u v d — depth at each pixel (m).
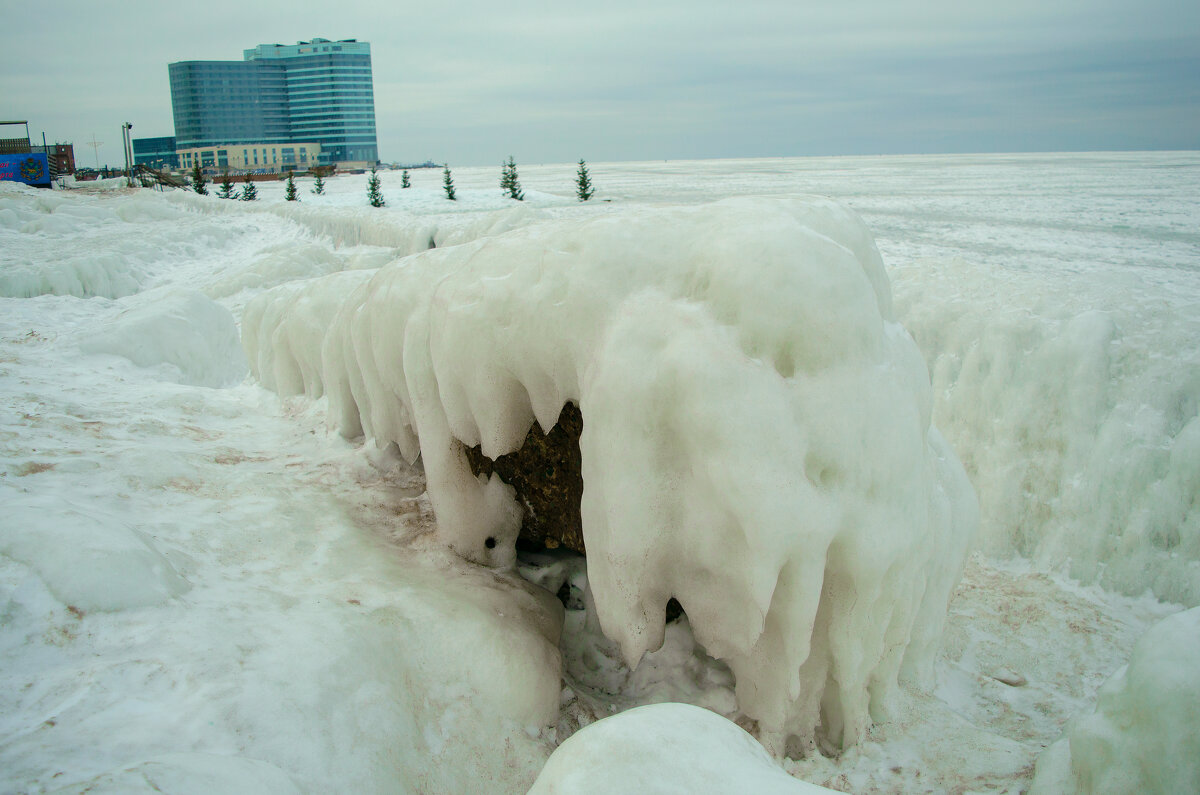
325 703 2.61
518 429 3.62
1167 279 12.01
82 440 4.28
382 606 3.24
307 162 136.12
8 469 3.61
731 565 3.02
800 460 2.83
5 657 2.41
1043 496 4.77
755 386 2.80
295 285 6.70
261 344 6.20
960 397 5.38
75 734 2.17
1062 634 4.09
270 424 5.51
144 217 25.14
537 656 3.40
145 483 3.85
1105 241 17.09
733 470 2.78
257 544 3.55
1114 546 4.40
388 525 4.15
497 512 4.09
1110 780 2.42
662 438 3.00
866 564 2.99
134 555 2.87
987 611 4.36
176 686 2.44
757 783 2.03
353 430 5.02
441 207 34.75
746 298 2.90
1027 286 5.52
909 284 6.20
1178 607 4.13
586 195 37.69
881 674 3.34
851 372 2.92
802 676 3.28
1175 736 2.27
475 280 3.48
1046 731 3.38
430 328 3.63
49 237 19.34
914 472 3.05
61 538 2.80
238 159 131.62
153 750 2.18
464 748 2.98
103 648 2.55
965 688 3.74
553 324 3.24
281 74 145.12
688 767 2.09
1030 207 26.44
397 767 2.66
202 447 4.72
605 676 3.86
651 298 3.09
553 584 4.16
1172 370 4.42
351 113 146.12
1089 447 4.59
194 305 7.38
